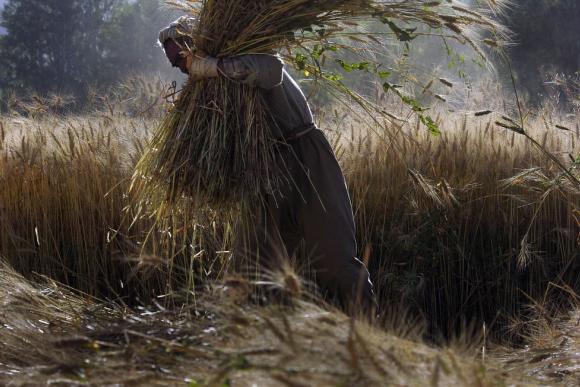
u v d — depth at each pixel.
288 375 2.19
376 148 6.28
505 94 7.52
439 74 5.18
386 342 2.40
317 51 4.38
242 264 4.31
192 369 2.59
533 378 2.90
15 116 8.18
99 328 3.51
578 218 5.92
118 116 7.47
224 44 4.19
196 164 4.20
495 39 4.54
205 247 5.13
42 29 42.72
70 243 6.25
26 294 3.97
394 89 4.66
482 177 6.20
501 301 5.88
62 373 2.72
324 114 7.05
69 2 42.31
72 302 4.41
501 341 4.98
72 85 41.03
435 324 5.60
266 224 4.33
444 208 5.90
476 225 6.09
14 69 42.59
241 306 2.79
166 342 2.73
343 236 4.27
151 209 4.51
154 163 4.34
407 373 2.20
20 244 6.19
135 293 5.71
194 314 3.67
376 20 4.28
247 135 4.14
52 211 6.30
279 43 4.19
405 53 4.63
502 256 5.92
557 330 3.91
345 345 2.23
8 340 3.39
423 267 5.86
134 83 8.75
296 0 4.12
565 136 6.63
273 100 4.29
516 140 6.58
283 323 2.41
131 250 5.75
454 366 2.22
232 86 4.21
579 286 5.70
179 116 4.30
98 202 6.23
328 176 4.32
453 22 4.27
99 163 6.25
